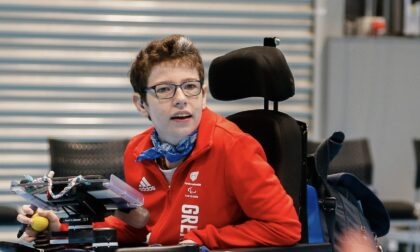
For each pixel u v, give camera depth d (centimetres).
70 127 797
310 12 830
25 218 357
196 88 354
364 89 832
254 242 352
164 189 377
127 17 803
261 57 380
